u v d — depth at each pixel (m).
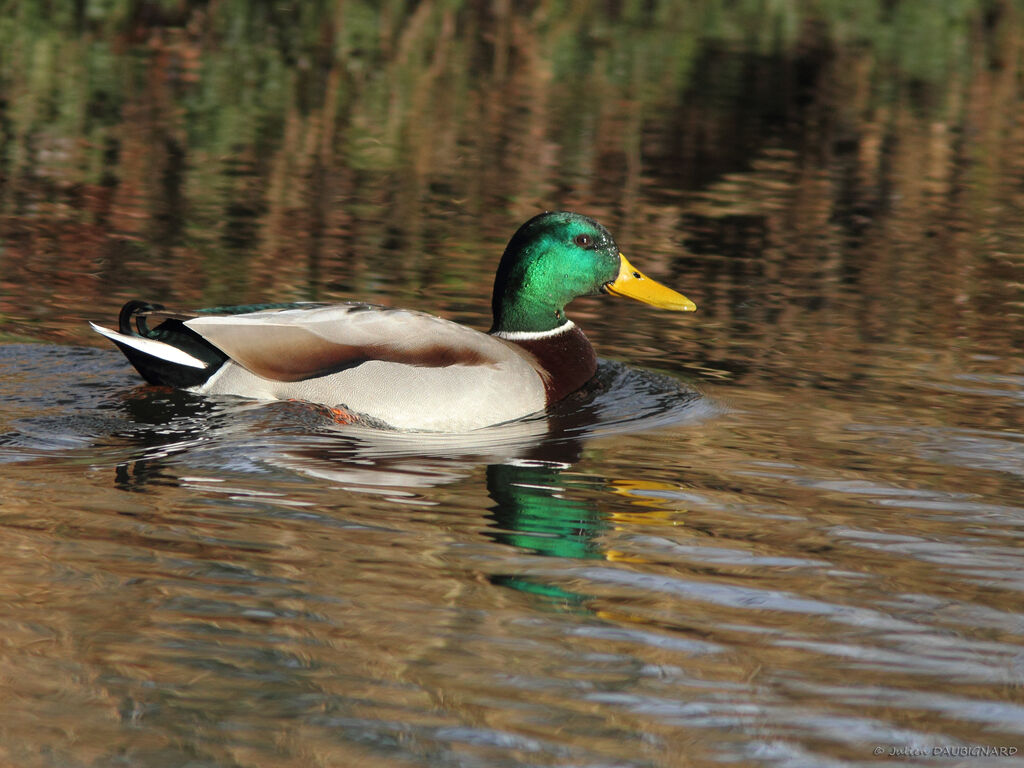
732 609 7.88
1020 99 30.84
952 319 15.41
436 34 34.75
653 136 25.89
